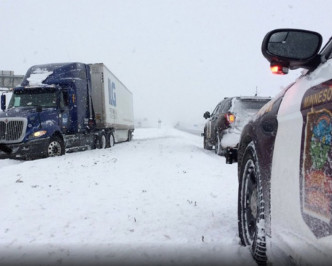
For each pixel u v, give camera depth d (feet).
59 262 11.90
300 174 7.99
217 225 15.35
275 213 9.38
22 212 18.04
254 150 11.66
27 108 46.55
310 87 8.48
